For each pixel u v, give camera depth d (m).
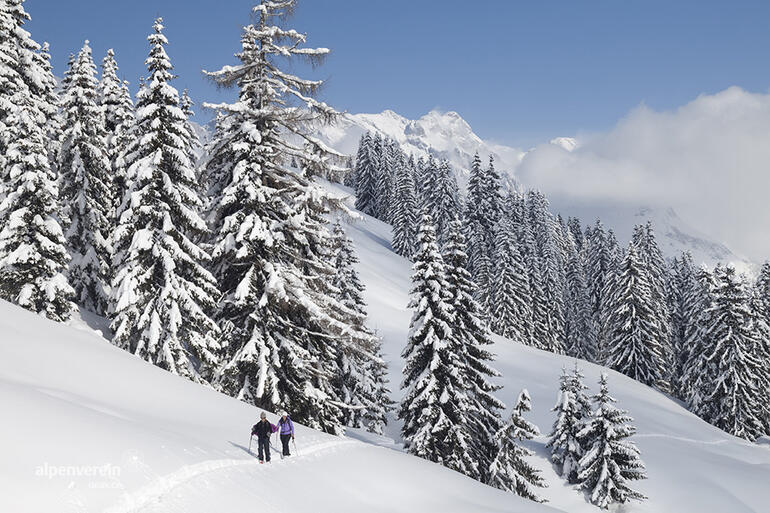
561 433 32.34
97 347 19.00
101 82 37.50
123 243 22.03
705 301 63.69
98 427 11.45
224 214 20.44
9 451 9.10
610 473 29.95
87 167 32.75
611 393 49.91
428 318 26.89
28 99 29.42
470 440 27.94
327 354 21.66
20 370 14.48
